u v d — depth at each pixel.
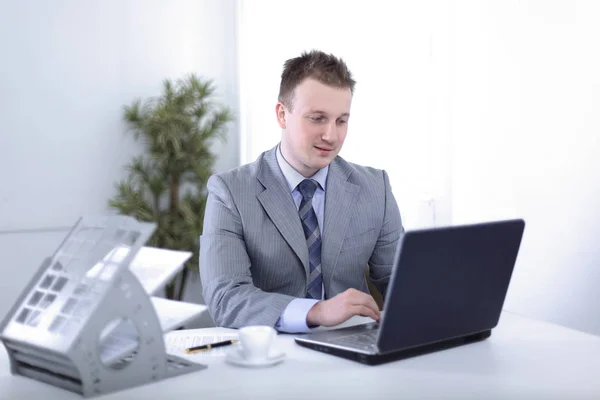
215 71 4.29
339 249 1.87
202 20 4.23
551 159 2.74
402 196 3.57
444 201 3.42
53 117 3.87
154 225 1.21
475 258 1.37
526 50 2.86
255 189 1.85
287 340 1.50
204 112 4.09
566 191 2.67
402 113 3.54
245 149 4.30
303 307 1.55
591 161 2.54
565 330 1.60
